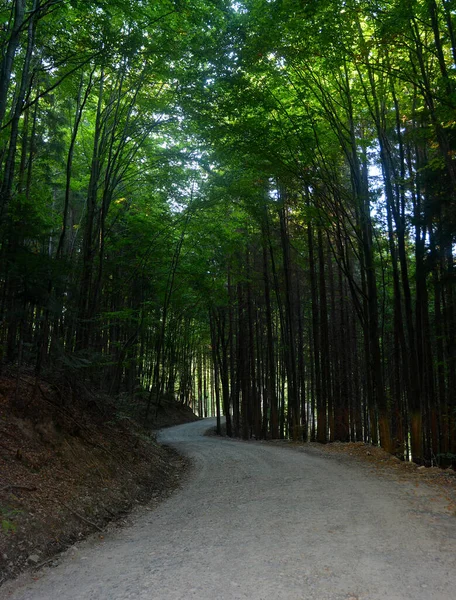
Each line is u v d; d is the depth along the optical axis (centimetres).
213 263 2697
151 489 1045
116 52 1170
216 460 1580
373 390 1734
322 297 2020
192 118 1481
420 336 1486
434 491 843
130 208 2303
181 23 1243
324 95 1502
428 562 456
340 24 1170
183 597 389
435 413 1495
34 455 758
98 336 1731
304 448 1817
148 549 563
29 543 529
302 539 552
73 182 1984
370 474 1088
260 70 1366
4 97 862
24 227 873
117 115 1526
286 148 1571
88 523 668
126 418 1349
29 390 946
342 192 1659
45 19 1110
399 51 1315
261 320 3083
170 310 2948
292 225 2319
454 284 1268
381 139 1478
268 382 3147
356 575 423
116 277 2256
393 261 1534
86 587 435
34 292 850
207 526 668
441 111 1001
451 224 1207
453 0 988
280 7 1159
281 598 375
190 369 5234
